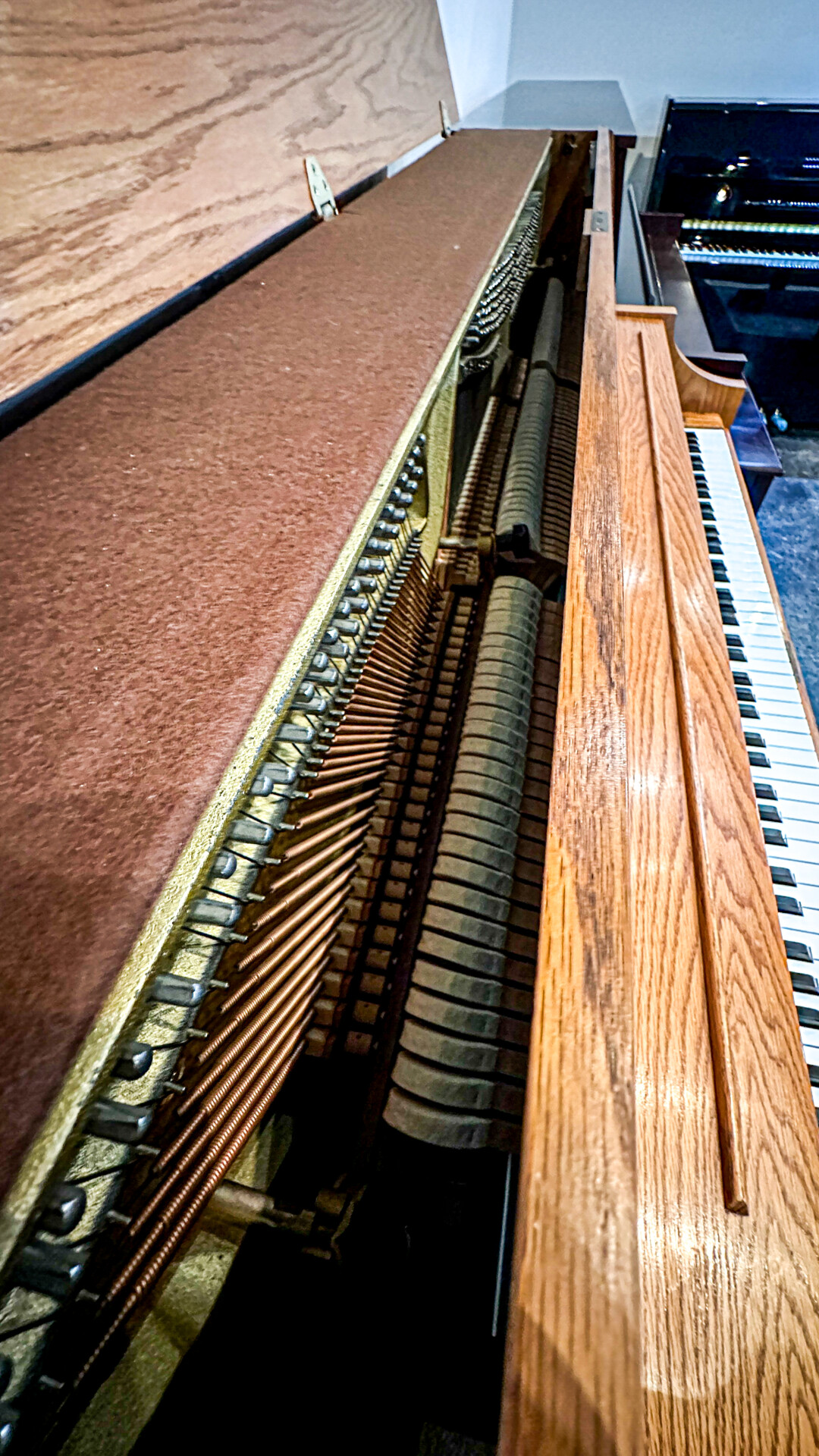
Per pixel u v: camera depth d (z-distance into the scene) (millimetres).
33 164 802
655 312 2340
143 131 973
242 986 831
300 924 1009
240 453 796
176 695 570
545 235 3275
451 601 1769
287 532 713
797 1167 807
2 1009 418
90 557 660
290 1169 1114
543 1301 474
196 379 906
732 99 4133
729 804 1152
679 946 999
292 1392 1027
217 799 529
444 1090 1009
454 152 2344
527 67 4242
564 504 2006
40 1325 441
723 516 2105
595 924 661
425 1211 1182
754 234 3996
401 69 2145
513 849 1263
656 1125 854
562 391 2461
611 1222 502
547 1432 435
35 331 787
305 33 1518
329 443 823
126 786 514
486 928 1144
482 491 2029
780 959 997
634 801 1145
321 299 1130
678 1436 666
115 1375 973
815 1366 689
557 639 1688
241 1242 1104
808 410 4641
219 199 1118
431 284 1204
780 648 1740
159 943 472
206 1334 1045
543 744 1456
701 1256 758
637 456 1827
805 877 1321
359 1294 1104
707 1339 705
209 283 1158
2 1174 382
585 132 2916
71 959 439
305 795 803
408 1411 1066
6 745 522
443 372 990
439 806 1356
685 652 1365
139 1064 475
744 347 4387
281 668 607
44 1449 807
